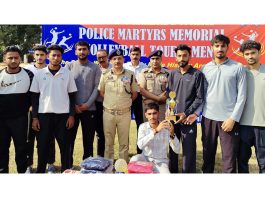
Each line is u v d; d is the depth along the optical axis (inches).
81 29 274.5
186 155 157.5
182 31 271.1
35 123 160.4
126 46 274.4
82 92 175.6
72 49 275.9
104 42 274.7
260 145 150.1
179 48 152.9
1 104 154.6
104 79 173.8
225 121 149.0
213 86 151.5
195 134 157.9
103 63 189.9
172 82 159.2
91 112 179.5
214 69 151.7
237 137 151.9
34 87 159.0
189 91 154.2
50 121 161.2
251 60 146.3
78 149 222.8
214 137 153.9
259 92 147.3
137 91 178.2
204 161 158.7
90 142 182.5
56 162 200.4
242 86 146.8
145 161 162.1
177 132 164.6
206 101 154.0
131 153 217.5
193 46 271.4
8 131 158.6
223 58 150.9
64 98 162.7
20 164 160.4
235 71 147.5
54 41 275.1
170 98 158.2
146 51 273.9
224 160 153.3
